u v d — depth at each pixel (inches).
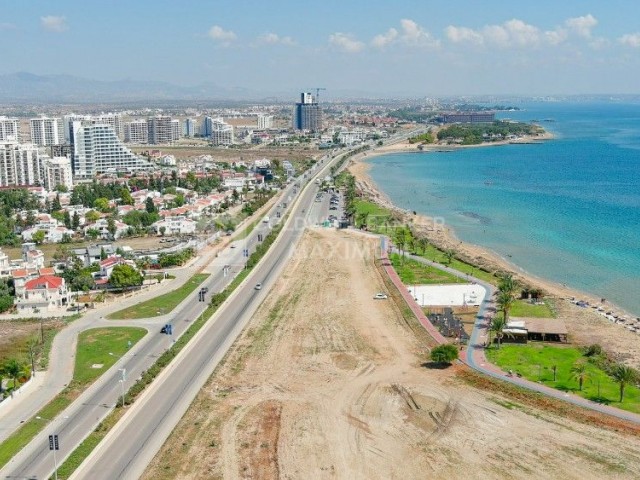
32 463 5925.2
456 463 5895.7
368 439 6323.8
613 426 6481.3
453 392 7317.9
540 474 5713.6
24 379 7691.9
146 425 6648.6
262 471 5792.3
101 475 5753.0
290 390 7431.1
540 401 7022.6
